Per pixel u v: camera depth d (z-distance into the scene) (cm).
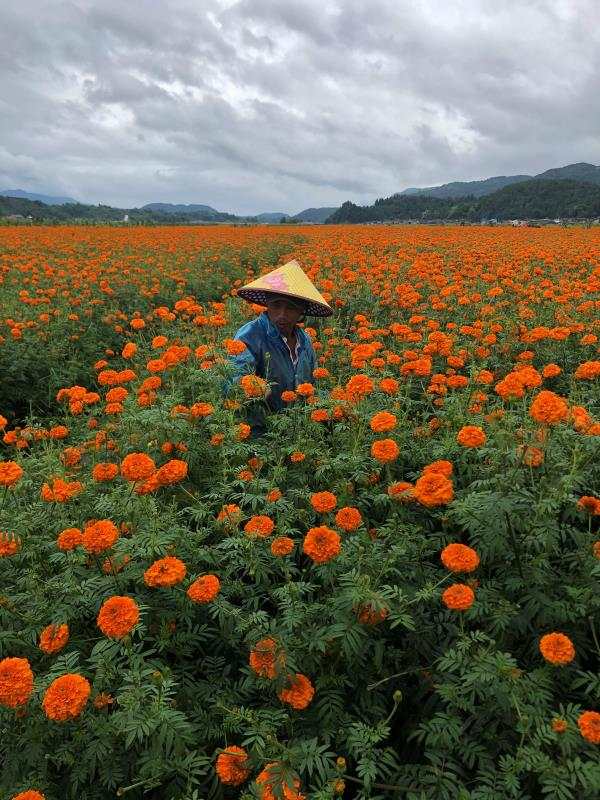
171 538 233
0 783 185
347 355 564
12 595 242
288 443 350
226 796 199
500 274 1084
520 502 236
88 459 375
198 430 346
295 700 187
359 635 204
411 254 1748
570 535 254
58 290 1144
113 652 194
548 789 159
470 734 194
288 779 160
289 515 269
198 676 233
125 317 941
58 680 174
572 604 215
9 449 472
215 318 522
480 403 397
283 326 428
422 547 247
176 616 225
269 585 245
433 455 323
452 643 222
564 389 529
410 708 223
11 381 691
